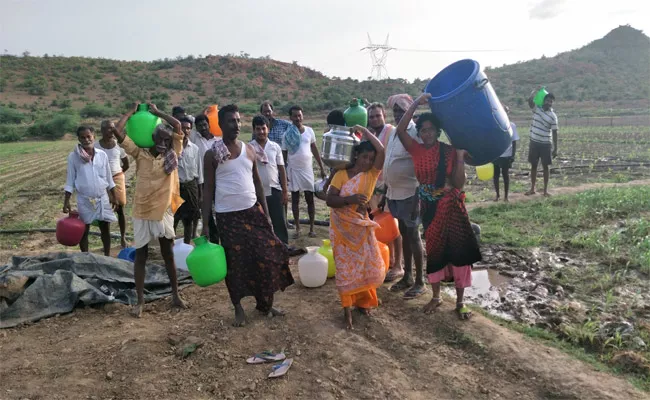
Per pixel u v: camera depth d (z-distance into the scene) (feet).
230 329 16.07
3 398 12.70
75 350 15.01
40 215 38.19
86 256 20.20
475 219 30.78
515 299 18.97
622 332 15.49
